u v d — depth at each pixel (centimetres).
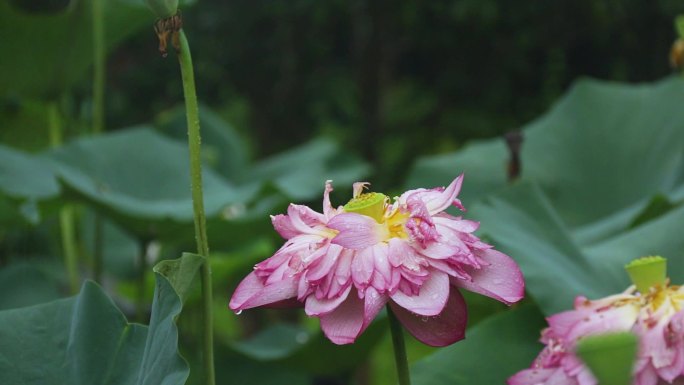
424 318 113
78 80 254
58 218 289
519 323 155
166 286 120
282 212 249
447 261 113
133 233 227
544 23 388
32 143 288
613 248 167
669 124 250
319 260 113
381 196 115
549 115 269
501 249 157
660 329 124
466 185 253
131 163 271
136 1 239
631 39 372
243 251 294
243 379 225
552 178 254
